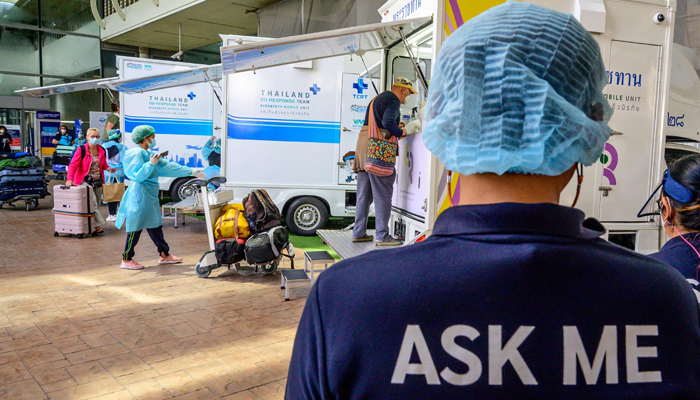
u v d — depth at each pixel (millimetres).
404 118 5156
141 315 4055
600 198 4004
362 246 4656
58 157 15883
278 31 11758
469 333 630
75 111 18297
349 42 4562
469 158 754
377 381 636
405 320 639
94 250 6555
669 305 682
